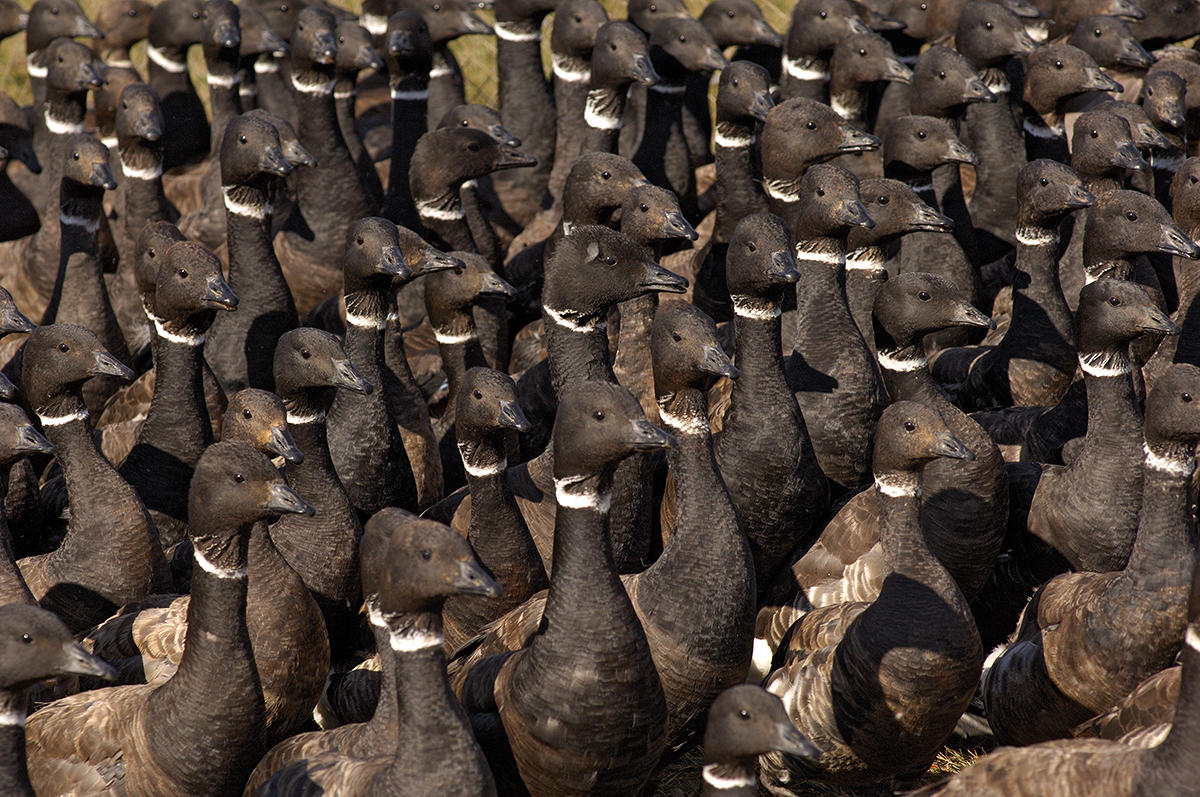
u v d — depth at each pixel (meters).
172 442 15.10
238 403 12.87
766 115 18.17
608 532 10.69
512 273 19.95
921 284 14.19
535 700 10.45
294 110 26.31
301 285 20.00
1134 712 10.63
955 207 19.44
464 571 9.46
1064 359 16.11
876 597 12.45
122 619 12.50
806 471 13.42
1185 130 20.14
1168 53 23.33
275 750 11.00
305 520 13.20
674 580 11.48
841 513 12.99
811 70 22.33
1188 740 8.92
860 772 11.70
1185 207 16.83
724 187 18.84
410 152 21.30
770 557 13.62
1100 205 15.67
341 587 13.20
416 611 9.70
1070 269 17.70
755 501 13.38
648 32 24.69
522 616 11.80
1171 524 11.31
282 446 12.59
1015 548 13.62
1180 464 11.29
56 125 21.70
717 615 11.38
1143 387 14.75
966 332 17.72
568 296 14.16
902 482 11.33
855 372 14.27
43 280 20.20
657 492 14.92
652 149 21.69
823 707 11.38
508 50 23.19
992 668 12.39
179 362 15.09
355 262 14.87
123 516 13.42
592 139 20.75
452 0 24.36
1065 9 24.11
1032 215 16.12
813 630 11.78
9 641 9.66
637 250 14.09
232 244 17.55
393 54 21.47
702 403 11.91
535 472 13.89
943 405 13.08
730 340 16.20
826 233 14.54
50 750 11.16
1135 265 15.91
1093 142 17.53
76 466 13.48
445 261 15.88
